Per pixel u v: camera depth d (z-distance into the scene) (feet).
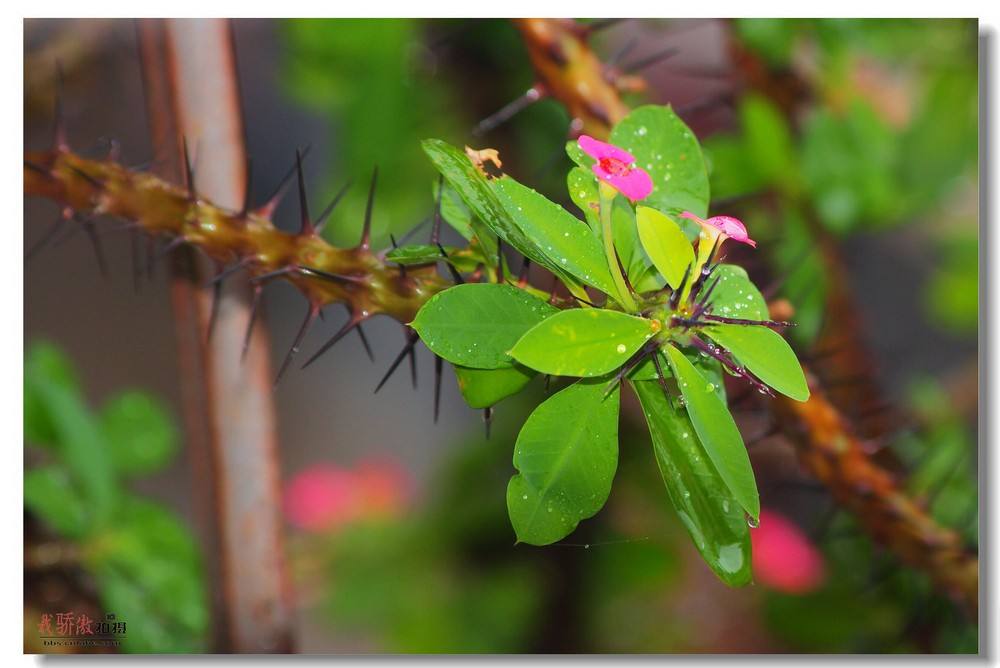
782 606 3.13
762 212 2.80
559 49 2.21
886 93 3.13
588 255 2.01
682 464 2.02
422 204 3.12
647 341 2.01
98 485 2.51
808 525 3.19
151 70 2.29
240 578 2.33
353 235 3.07
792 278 2.67
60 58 2.98
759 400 2.27
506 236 1.99
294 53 3.08
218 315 2.30
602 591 3.32
